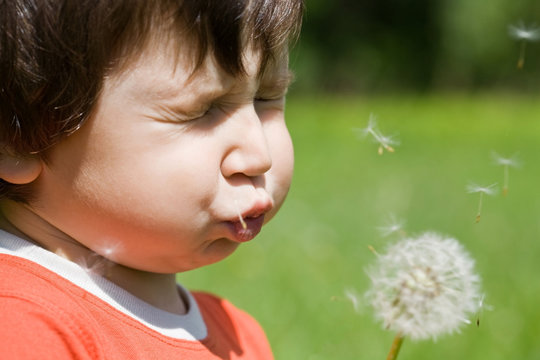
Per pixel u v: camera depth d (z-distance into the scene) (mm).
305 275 1264
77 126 587
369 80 6121
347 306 1081
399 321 647
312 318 1057
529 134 3547
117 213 598
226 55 590
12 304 584
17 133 593
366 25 6105
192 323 650
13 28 583
